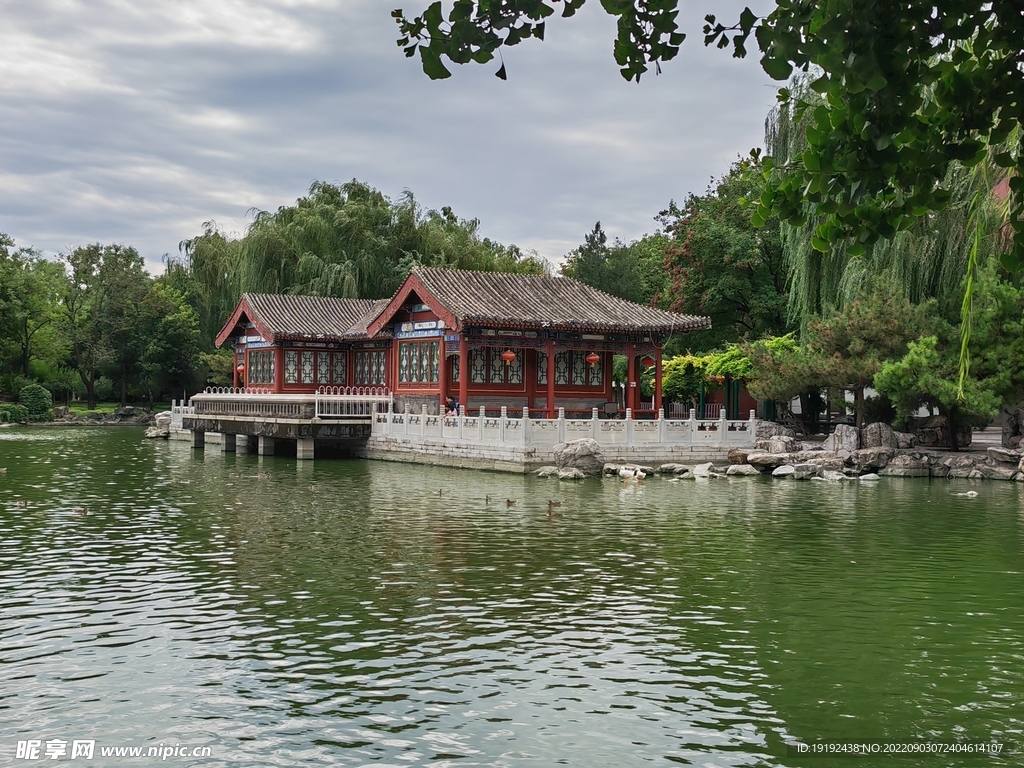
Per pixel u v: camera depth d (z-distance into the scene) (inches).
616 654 484.7
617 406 1731.1
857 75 168.1
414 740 374.9
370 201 2561.5
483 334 1534.2
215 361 2812.5
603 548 763.4
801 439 1704.0
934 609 581.6
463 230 2738.7
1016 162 203.2
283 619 542.3
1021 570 694.5
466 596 598.9
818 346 1469.0
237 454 1752.0
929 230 1400.1
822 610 576.4
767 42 181.9
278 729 385.1
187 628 522.9
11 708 406.3
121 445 1996.8
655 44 201.3
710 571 682.8
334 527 856.9
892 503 1060.5
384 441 1600.6
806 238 1581.0
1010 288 1299.2
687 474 1337.4
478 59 196.9
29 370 3351.4
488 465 1371.8
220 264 2655.0
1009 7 182.2
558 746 370.9
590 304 1680.6
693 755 364.5
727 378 1839.3
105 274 3385.8
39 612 555.2
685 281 1989.4
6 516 922.7
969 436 1526.8
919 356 1301.7
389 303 1681.8
